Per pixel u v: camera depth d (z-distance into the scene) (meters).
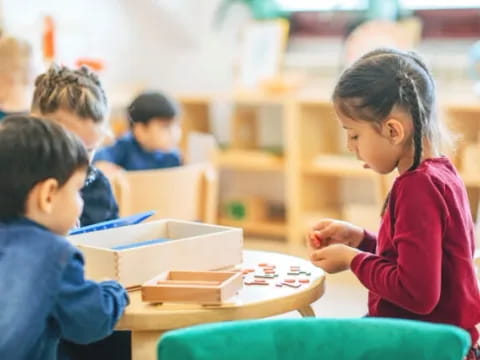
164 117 3.54
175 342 1.30
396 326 1.35
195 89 5.04
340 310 3.41
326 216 4.53
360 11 4.68
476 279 1.72
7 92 3.07
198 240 1.83
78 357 1.96
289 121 4.42
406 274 1.60
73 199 1.58
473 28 4.43
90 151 2.15
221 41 4.93
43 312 1.50
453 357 1.31
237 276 1.72
